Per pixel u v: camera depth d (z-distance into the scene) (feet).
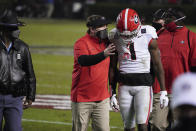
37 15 498.28
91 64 56.24
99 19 57.31
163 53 65.36
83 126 59.82
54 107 101.71
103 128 59.77
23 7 460.96
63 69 161.89
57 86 127.75
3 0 417.28
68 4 520.83
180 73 64.44
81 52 57.41
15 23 54.90
